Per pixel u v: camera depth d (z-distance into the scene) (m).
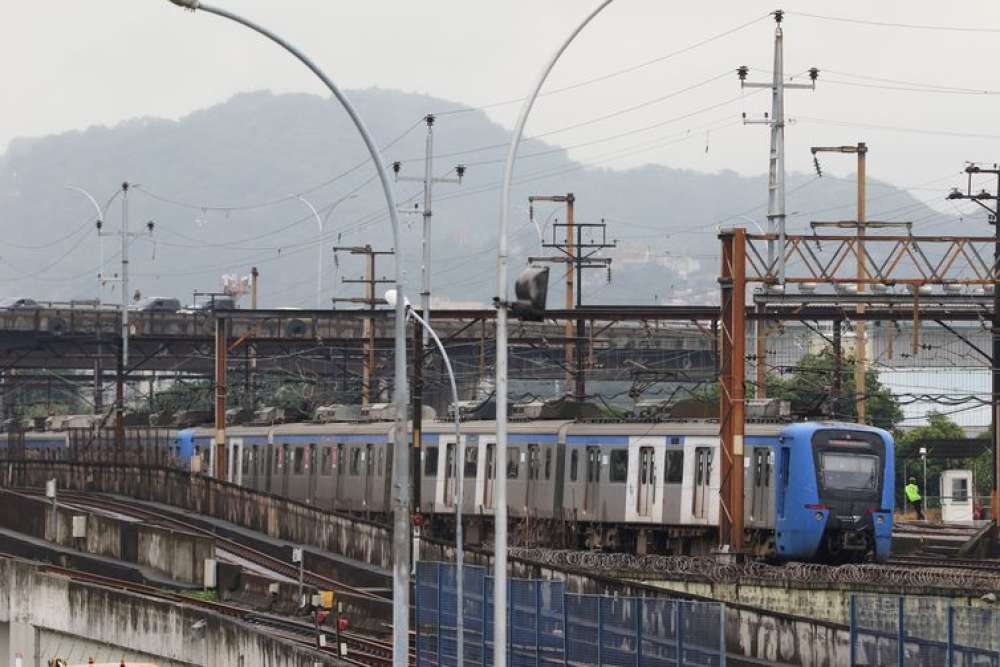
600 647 116.12
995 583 140.88
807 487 175.62
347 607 161.50
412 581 168.62
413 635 152.75
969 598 135.88
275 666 129.88
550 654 121.94
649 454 197.50
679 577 153.25
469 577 132.88
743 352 172.88
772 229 193.88
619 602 114.50
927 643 107.25
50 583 165.50
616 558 170.75
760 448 183.00
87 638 159.38
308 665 124.38
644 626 112.06
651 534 198.62
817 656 116.94
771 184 195.25
